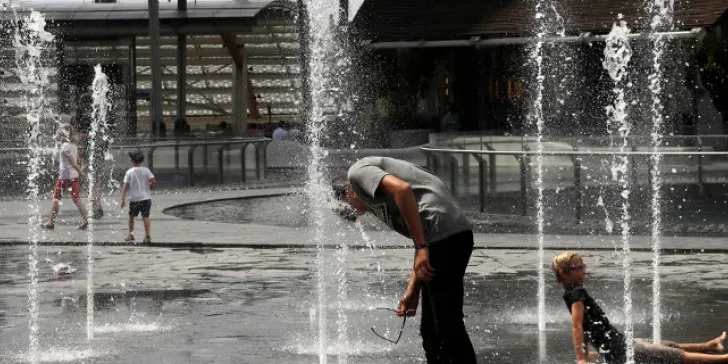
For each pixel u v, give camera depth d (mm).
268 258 18953
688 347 9492
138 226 24688
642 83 45750
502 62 53344
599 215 23266
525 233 22297
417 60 54531
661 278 15766
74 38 56438
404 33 52094
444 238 8125
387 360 10258
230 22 60031
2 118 48906
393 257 18828
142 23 56844
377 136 54031
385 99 54281
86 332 11898
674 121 44094
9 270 17562
